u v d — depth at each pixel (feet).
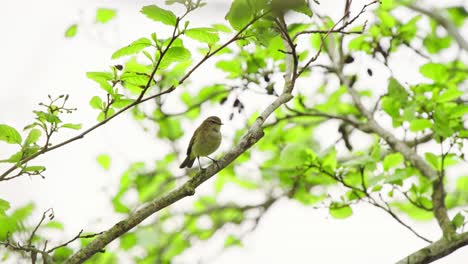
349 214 36.42
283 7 21.85
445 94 35.73
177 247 48.85
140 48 24.09
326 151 35.94
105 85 24.98
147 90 26.55
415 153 37.14
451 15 45.55
